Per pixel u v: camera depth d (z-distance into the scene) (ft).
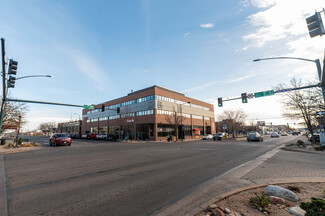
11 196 14.21
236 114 181.16
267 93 56.65
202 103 187.62
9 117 87.40
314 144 66.95
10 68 42.98
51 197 14.01
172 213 11.18
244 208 11.34
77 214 11.10
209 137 135.74
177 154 40.47
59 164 27.91
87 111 208.13
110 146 66.13
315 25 29.60
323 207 9.71
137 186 16.71
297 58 43.96
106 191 15.38
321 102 62.13
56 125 329.31
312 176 19.43
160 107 130.11
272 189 13.53
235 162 29.68
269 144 71.36
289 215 10.35
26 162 29.99
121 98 157.17
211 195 14.26
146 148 56.44
